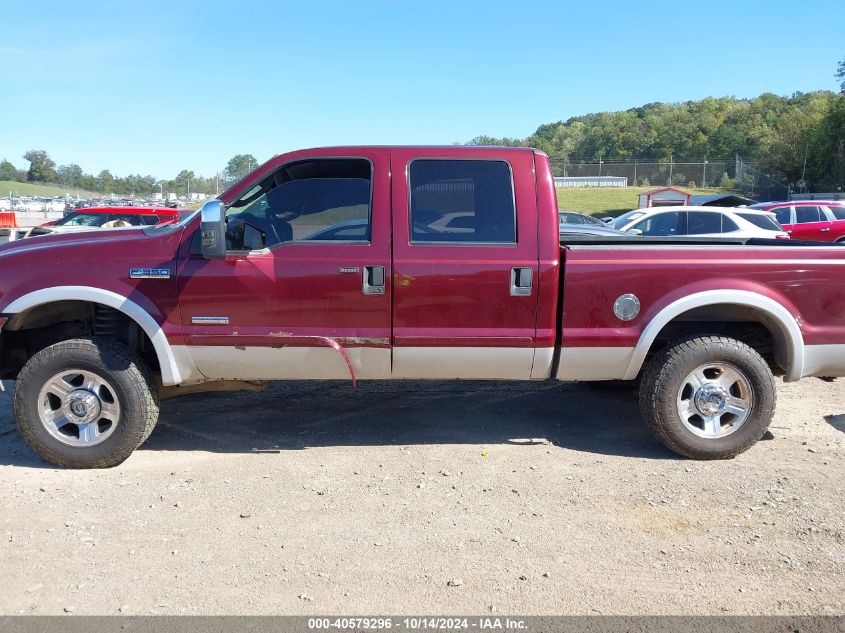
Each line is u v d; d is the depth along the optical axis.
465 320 4.38
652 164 54.06
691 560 3.30
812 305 4.47
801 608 2.91
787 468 4.43
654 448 4.81
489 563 3.27
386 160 4.40
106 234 4.72
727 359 4.44
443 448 4.81
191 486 4.14
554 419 5.46
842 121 48.34
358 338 4.36
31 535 3.51
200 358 4.40
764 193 49.19
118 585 3.06
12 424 5.27
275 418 5.47
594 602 2.95
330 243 4.35
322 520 3.71
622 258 4.41
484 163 4.41
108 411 4.36
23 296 4.28
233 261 4.30
